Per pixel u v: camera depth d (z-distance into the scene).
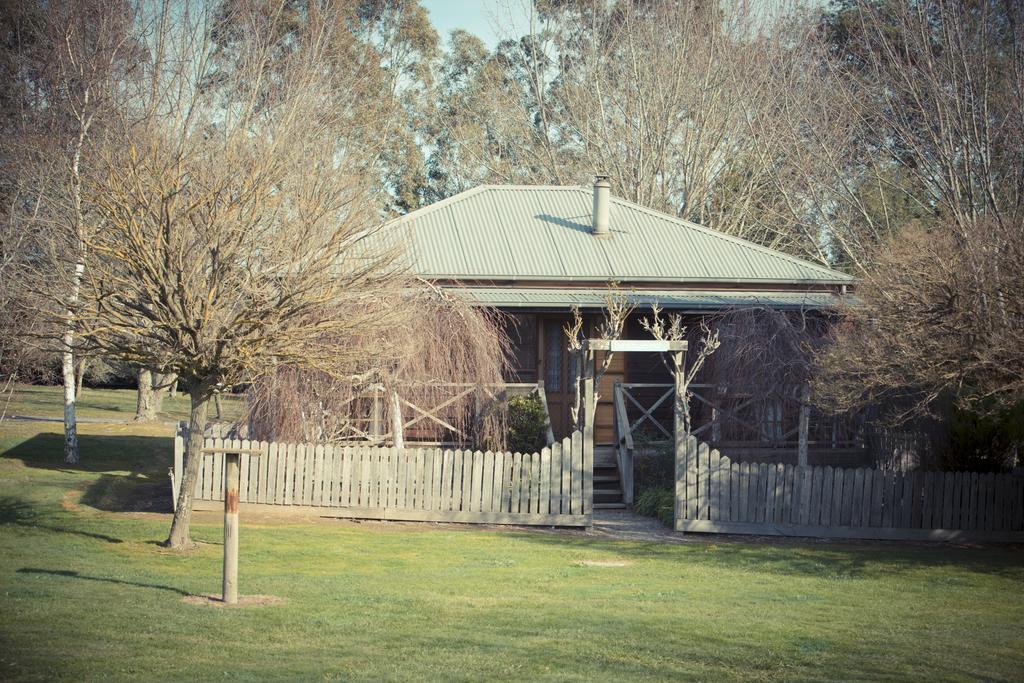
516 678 7.95
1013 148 29.48
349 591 11.62
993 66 31.47
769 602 12.21
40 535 14.58
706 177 44.31
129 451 29.20
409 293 19.03
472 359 19.69
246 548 14.42
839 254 43.75
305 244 13.77
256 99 44.91
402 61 55.41
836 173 40.09
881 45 38.94
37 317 15.48
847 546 17.47
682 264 26.06
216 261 13.00
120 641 8.52
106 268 13.27
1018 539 18.16
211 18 43.69
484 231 27.03
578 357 21.11
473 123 54.25
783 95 43.34
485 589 12.21
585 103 47.44
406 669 8.08
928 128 32.78
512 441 20.58
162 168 13.45
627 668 8.50
